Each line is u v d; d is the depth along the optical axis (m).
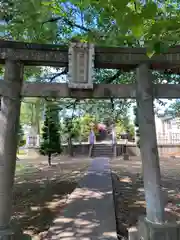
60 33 3.94
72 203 3.93
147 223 2.50
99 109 7.01
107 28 2.33
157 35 1.52
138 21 1.32
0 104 2.58
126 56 2.71
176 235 2.40
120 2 1.31
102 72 5.64
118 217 3.71
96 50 2.67
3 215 2.36
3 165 2.42
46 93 2.63
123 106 6.64
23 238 2.45
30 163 11.02
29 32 2.30
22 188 5.79
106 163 9.86
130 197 4.98
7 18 2.66
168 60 2.72
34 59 2.60
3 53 2.57
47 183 6.39
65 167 9.66
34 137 15.16
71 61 2.57
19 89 2.59
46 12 2.06
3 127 2.48
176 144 15.91
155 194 2.52
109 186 5.25
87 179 6.11
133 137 18.44
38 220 3.57
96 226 2.98
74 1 1.72
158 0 2.31
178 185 6.22
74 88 2.59
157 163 2.60
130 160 12.55
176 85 2.79
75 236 2.70
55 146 10.34
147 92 2.68
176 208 4.22
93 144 15.36
